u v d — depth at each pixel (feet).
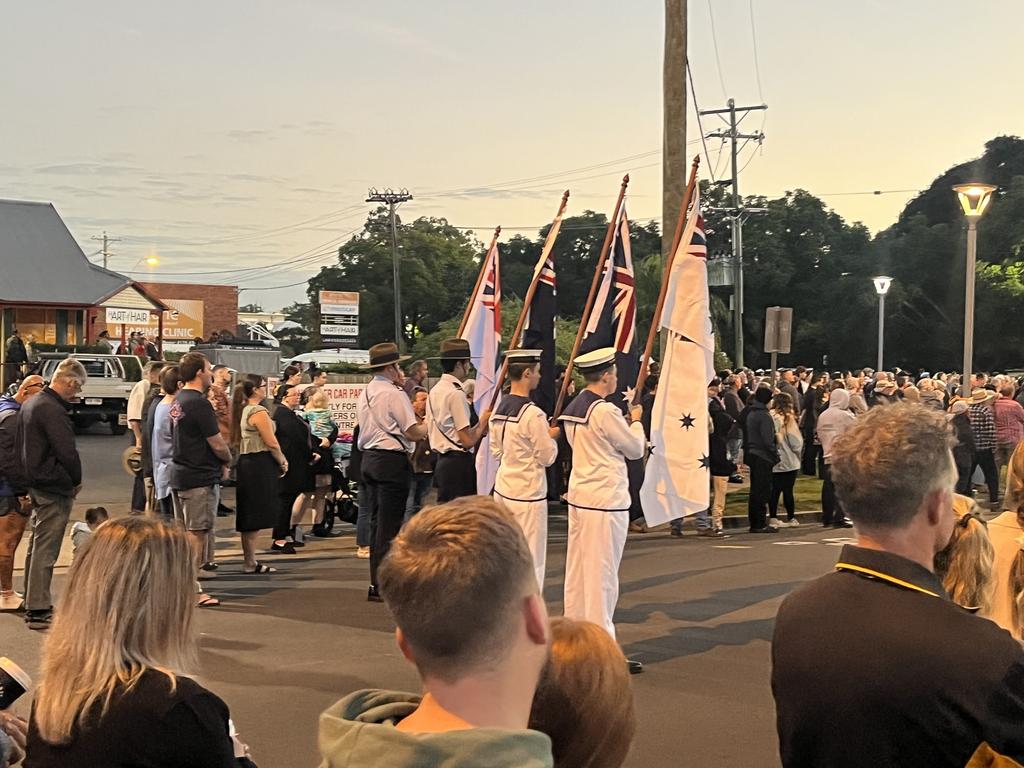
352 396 54.95
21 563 38.27
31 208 136.56
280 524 40.93
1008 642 7.21
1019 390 74.69
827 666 7.55
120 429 97.71
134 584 8.80
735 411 62.85
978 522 9.93
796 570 36.99
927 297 208.54
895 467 7.78
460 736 5.59
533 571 6.10
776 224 223.30
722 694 21.93
